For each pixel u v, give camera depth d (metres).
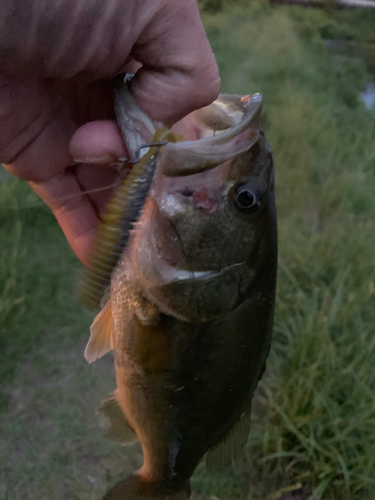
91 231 0.27
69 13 0.17
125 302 0.20
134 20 0.18
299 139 0.89
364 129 1.07
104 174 0.26
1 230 0.57
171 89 0.20
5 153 0.24
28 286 0.52
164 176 0.18
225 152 0.18
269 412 0.41
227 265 0.19
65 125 0.24
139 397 0.22
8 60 0.19
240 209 0.19
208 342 0.20
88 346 0.23
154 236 0.19
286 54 1.33
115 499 0.26
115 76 0.21
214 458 0.24
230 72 1.10
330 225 0.68
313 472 0.37
